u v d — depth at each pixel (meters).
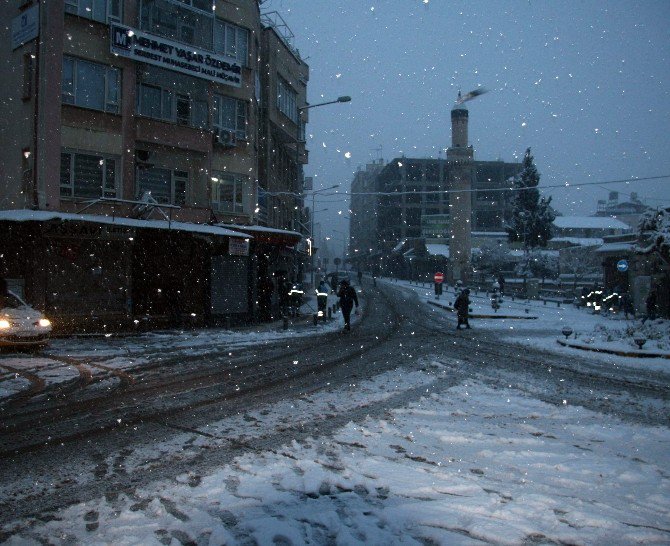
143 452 6.07
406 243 83.25
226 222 25.73
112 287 21.36
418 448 6.31
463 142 65.38
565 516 4.46
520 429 7.17
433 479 5.30
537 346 16.61
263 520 4.31
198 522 4.30
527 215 50.81
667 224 26.61
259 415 7.77
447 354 14.40
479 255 66.56
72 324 19.78
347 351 14.88
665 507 4.73
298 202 47.25
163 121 22.88
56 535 4.08
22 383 10.07
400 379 10.66
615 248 36.09
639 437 6.81
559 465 5.72
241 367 12.08
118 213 21.58
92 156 21.20
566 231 76.50
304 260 49.78
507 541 4.01
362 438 6.65
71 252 20.33
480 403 8.66
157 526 4.23
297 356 13.88
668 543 4.05
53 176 20.08
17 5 21.09
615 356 14.53
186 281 23.45
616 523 4.32
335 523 4.29
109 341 16.84
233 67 25.25
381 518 4.39
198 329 20.94
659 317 28.97
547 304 41.28
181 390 9.53
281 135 36.19
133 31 21.78
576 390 9.86
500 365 12.69
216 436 6.70
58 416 7.65
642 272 31.55
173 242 22.55
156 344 16.23
